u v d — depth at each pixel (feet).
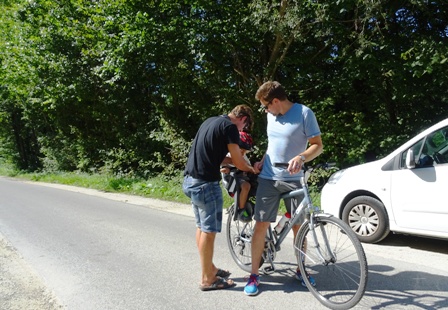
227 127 12.10
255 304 11.59
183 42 36.65
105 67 43.80
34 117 79.25
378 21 28.19
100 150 62.49
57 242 19.56
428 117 29.12
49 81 55.42
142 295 12.58
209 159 12.15
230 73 38.37
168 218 25.12
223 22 34.91
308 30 30.50
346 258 11.07
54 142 79.82
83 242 19.38
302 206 11.75
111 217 25.85
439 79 26.17
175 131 46.85
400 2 26.73
